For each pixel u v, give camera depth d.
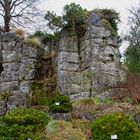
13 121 16.98
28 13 29.88
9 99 23.30
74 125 18.33
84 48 24.70
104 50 24.28
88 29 24.72
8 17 29.20
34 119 17.16
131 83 23.77
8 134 16.42
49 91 24.62
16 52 25.55
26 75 25.11
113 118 15.31
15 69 25.19
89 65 24.00
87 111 19.72
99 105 20.39
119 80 23.98
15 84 24.83
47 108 21.78
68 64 24.62
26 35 26.89
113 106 20.11
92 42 24.28
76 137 17.00
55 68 25.61
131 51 30.67
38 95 24.41
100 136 15.02
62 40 25.17
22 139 16.12
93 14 24.92
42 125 17.25
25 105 23.36
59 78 24.48
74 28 25.28
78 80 24.22
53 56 26.00
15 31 26.80
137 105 21.08
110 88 23.30
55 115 19.47
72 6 25.62
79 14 25.34
